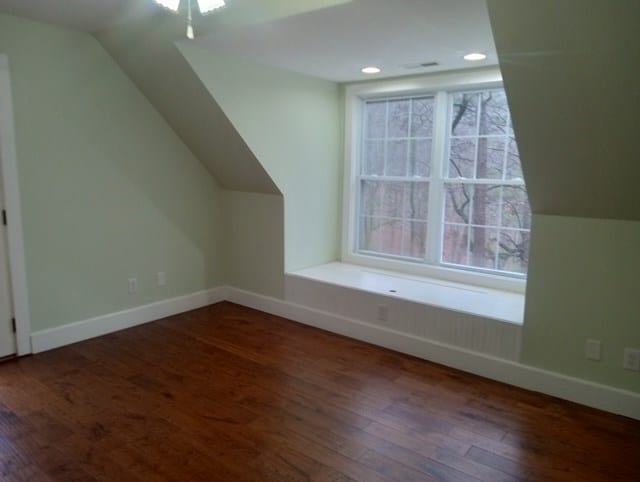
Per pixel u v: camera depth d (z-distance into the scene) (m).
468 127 3.73
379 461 2.18
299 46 3.00
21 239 3.18
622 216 2.49
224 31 2.74
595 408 2.67
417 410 2.63
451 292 3.54
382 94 4.11
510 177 3.57
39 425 2.45
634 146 2.12
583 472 2.12
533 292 2.81
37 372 3.04
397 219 4.24
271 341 3.62
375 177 4.32
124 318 3.85
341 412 2.61
